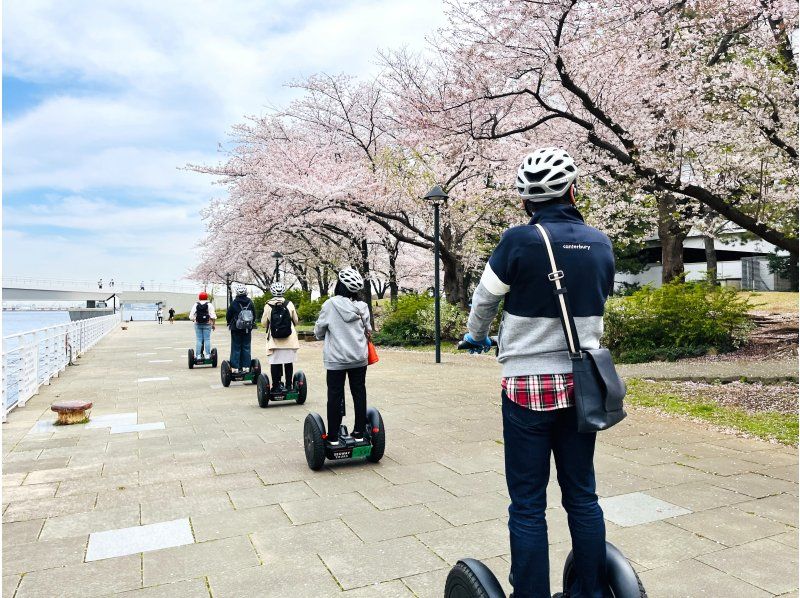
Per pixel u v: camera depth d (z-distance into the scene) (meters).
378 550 3.28
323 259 25.67
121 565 3.14
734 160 10.78
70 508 4.03
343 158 20.25
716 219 13.77
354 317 4.90
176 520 3.78
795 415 6.42
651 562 3.07
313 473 4.80
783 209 11.02
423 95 13.40
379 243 23.61
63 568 3.11
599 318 2.02
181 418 7.21
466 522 3.67
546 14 9.64
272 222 20.77
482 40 10.62
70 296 64.50
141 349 19.03
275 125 21.14
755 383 8.29
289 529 3.60
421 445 5.68
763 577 2.90
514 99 11.92
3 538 3.51
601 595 2.03
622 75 10.05
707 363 10.12
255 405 8.14
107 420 7.11
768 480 4.40
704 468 4.71
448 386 9.59
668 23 10.21
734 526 3.54
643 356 11.26
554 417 1.99
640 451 5.23
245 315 9.95
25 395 8.50
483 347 2.31
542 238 1.95
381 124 19.50
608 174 11.76
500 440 5.86
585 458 2.03
